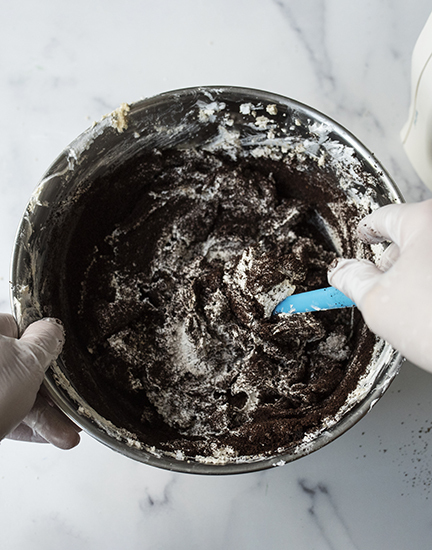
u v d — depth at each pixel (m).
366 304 0.30
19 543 0.41
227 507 0.42
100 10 0.46
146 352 0.40
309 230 0.42
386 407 0.42
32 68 0.45
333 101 0.45
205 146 0.41
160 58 0.45
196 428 0.39
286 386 0.39
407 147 0.44
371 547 0.41
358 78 0.45
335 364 0.39
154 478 0.42
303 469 0.42
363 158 0.37
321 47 0.45
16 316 0.35
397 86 0.45
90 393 0.37
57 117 0.45
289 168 0.41
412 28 0.45
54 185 0.37
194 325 0.39
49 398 0.38
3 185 0.44
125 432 0.36
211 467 0.34
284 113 0.38
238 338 0.39
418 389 0.42
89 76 0.45
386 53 0.45
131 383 0.39
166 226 0.41
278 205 0.41
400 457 0.42
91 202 0.39
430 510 0.41
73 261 0.39
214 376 0.39
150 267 0.41
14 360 0.33
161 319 0.40
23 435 0.39
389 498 0.42
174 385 0.39
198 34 0.45
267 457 0.35
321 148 0.38
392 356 0.35
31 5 0.46
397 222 0.32
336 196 0.40
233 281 0.39
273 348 0.39
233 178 0.41
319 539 0.41
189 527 0.41
